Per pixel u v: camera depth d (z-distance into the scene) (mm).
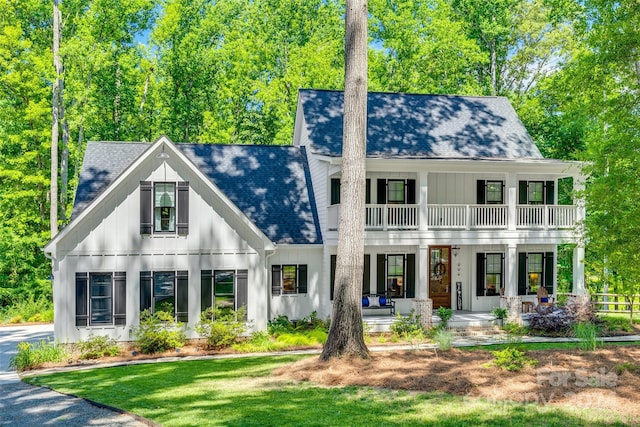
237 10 46312
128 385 14172
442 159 23266
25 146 32500
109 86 36969
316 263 24375
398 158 22922
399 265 25828
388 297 25500
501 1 38281
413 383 12508
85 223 20266
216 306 21422
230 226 21547
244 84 41594
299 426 9844
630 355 14992
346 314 15133
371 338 21828
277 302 23922
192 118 41250
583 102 22406
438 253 26672
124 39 37312
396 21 38281
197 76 40031
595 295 27469
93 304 20328
